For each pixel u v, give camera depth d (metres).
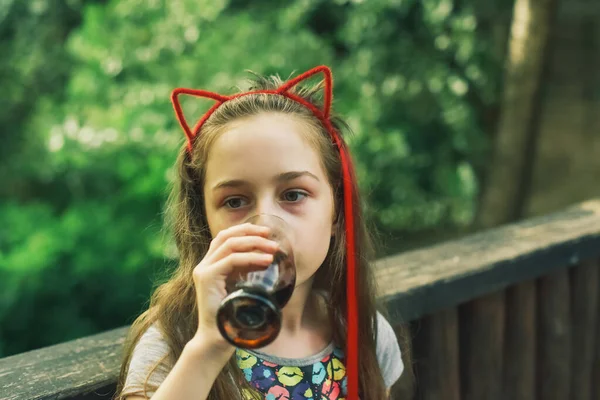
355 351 1.34
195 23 5.14
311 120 1.33
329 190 1.31
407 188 5.61
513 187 4.42
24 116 6.51
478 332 2.01
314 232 1.25
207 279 1.06
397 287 1.74
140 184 4.79
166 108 4.94
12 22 6.73
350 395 1.34
